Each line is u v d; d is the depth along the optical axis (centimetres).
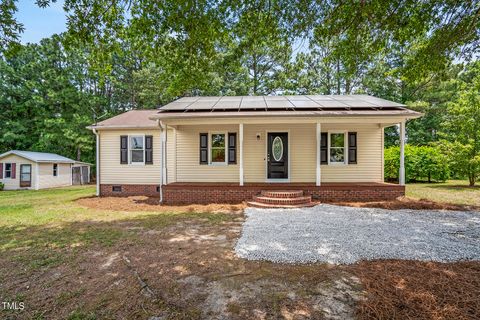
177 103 1088
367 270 350
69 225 616
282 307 267
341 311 260
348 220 632
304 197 850
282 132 1077
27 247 455
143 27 504
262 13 514
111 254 419
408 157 1449
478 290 295
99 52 544
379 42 577
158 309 267
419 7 501
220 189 926
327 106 949
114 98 2683
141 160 1146
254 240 481
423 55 623
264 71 2220
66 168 2006
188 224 616
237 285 313
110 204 923
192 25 497
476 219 633
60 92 2225
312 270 352
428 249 426
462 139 1253
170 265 373
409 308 262
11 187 1727
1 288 313
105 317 255
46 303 281
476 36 554
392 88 2230
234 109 971
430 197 942
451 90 2016
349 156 1063
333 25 520
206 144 1098
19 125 2231
